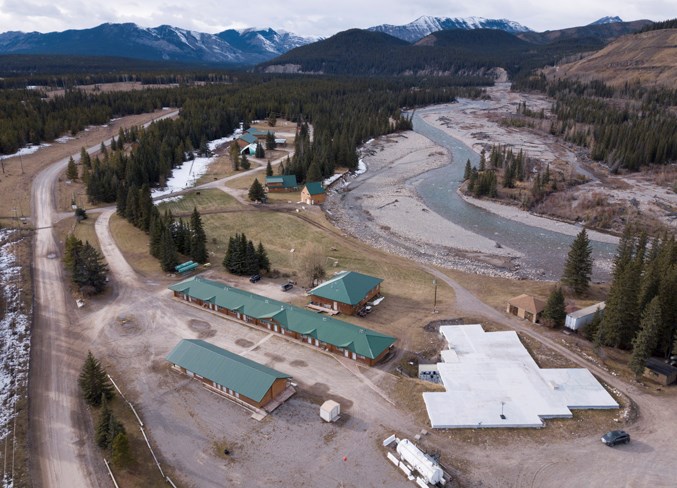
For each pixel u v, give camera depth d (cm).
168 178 14862
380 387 5609
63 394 5509
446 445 4706
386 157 19212
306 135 18938
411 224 12119
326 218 12169
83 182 13725
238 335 6712
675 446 4678
